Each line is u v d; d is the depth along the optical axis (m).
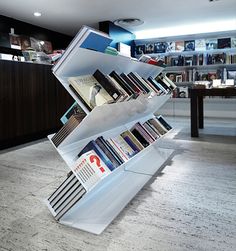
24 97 3.58
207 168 2.51
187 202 1.81
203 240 1.37
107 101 1.48
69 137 1.53
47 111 4.01
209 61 5.75
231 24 5.48
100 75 1.61
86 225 1.53
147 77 2.78
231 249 1.30
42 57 4.17
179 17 4.96
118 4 4.13
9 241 1.38
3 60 3.23
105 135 2.06
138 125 2.47
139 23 5.38
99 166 1.53
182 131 4.34
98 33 1.40
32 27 5.34
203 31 5.76
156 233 1.44
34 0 3.88
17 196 1.93
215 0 3.97
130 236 1.42
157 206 1.75
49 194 1.96
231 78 5.58
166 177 2.28
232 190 2.00
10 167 2.61
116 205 1.77
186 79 6.03
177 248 1.31
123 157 1.88
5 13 4.54
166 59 6.12
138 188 2.05
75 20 5.07
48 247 1.33
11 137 3.41
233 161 2.72
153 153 2.93
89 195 1.84
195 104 3.80
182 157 2.88
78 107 1.65
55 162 2.78
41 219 1.60
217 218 1.59
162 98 2.82
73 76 1.57
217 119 5.68
